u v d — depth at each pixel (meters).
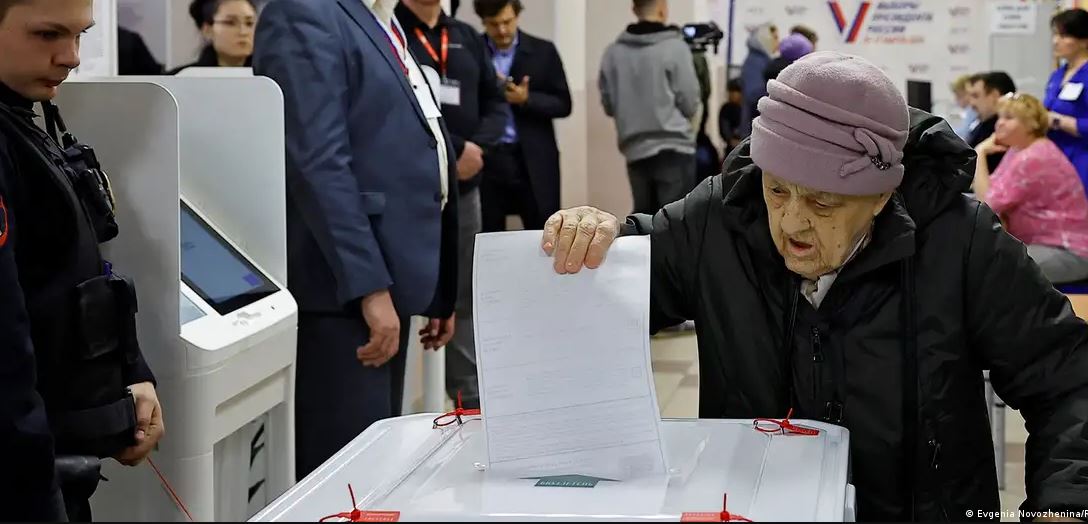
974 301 1.38
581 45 5.67
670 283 1.52
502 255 1.20
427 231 2.46
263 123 2.18
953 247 1.38
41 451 1.28
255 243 2.20
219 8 3.49
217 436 1.83
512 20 4.63
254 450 2.09
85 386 1.48
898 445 1.39
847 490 1.09
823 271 1.34
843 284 1.39
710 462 1.15
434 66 3.78
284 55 2.31
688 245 1.50
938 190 1.38
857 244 1.36
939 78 5.51
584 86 5.72
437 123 2.64
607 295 1.18
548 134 4.65
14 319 1.27
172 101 1.74
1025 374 1.40
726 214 1.45
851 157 1.23
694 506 1.00
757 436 1.25
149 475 1.77
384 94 2.40
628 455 1.13
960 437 1.41
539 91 4.64
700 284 1.49
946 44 5.49
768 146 1.27
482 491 1.07
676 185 5.55
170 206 1.76
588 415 1.15
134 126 1.76
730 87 5.71
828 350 1.41
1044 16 5.41
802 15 5.59
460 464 1.17
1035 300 1.38
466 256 3.92
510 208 4.61
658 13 5.48
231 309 1.96
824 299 1.41
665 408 4.00
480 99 4.05
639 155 5.55
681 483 1.08
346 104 2.37
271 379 2.06
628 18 5.63
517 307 1.18
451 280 2.76
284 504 1.04
